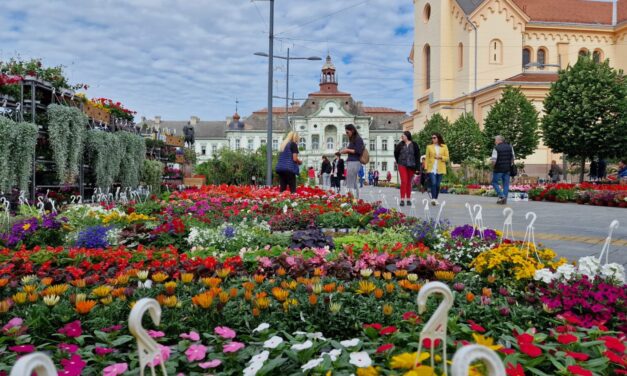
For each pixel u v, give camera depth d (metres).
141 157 17.14
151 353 1.73
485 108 47.88
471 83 50.31
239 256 5.06
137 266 4.71
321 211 9.61
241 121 99.56
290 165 13.81
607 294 3.55
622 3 55.41
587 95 28.25
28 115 11.98
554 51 53.50
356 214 9.09
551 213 12.66
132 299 3.52
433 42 56.75
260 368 2.39
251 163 29.80
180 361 2.69
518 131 38.00
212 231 7.01
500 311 3.34
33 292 3.54
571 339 2.70
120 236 7.02
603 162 29.62
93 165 14.36
